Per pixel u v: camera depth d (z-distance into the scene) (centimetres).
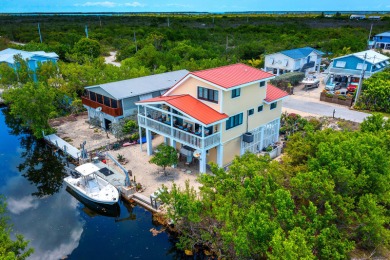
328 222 1580
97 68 4694
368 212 1591
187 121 2497
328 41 7388
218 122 2253
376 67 4684
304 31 8869
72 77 4038
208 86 2334
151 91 3359
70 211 2273
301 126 3114
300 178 1681
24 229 2077
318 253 1493
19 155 3138
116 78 4119
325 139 2059
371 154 1784
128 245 1909
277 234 1308
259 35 8500
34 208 2309
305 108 3891
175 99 2400
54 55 5759
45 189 2564
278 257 1266
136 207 2211
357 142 1889
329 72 4856
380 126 2370
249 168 1794
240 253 1468
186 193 1806
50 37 8500
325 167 1741
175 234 1955
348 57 4775
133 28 9862
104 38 8700
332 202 1630
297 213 1600
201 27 10375
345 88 4647
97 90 3322
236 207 1568
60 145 3009
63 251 1877
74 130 3406
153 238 1956
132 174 2508
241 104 2466
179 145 2744
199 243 1833
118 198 2191
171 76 3897
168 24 10469
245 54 6731
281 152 2872
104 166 2594
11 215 2222
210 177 1833
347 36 7738
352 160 1772
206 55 6175
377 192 1722
